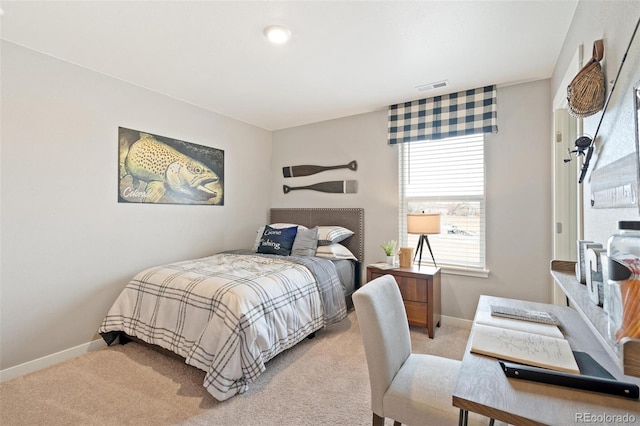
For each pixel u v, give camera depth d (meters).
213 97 3.35
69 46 2.33
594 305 1.06
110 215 2.83
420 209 3.51
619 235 0.88
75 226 2.60
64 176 2.54
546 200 2.86
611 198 1.23
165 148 3.27
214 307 2.20
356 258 3.86
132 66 2.65
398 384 1.39
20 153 2.31
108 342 2.69
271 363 2.44
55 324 2.49
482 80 2.92
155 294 2.54
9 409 1.91
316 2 1.84
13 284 2.29
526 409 0.84
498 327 1.40
